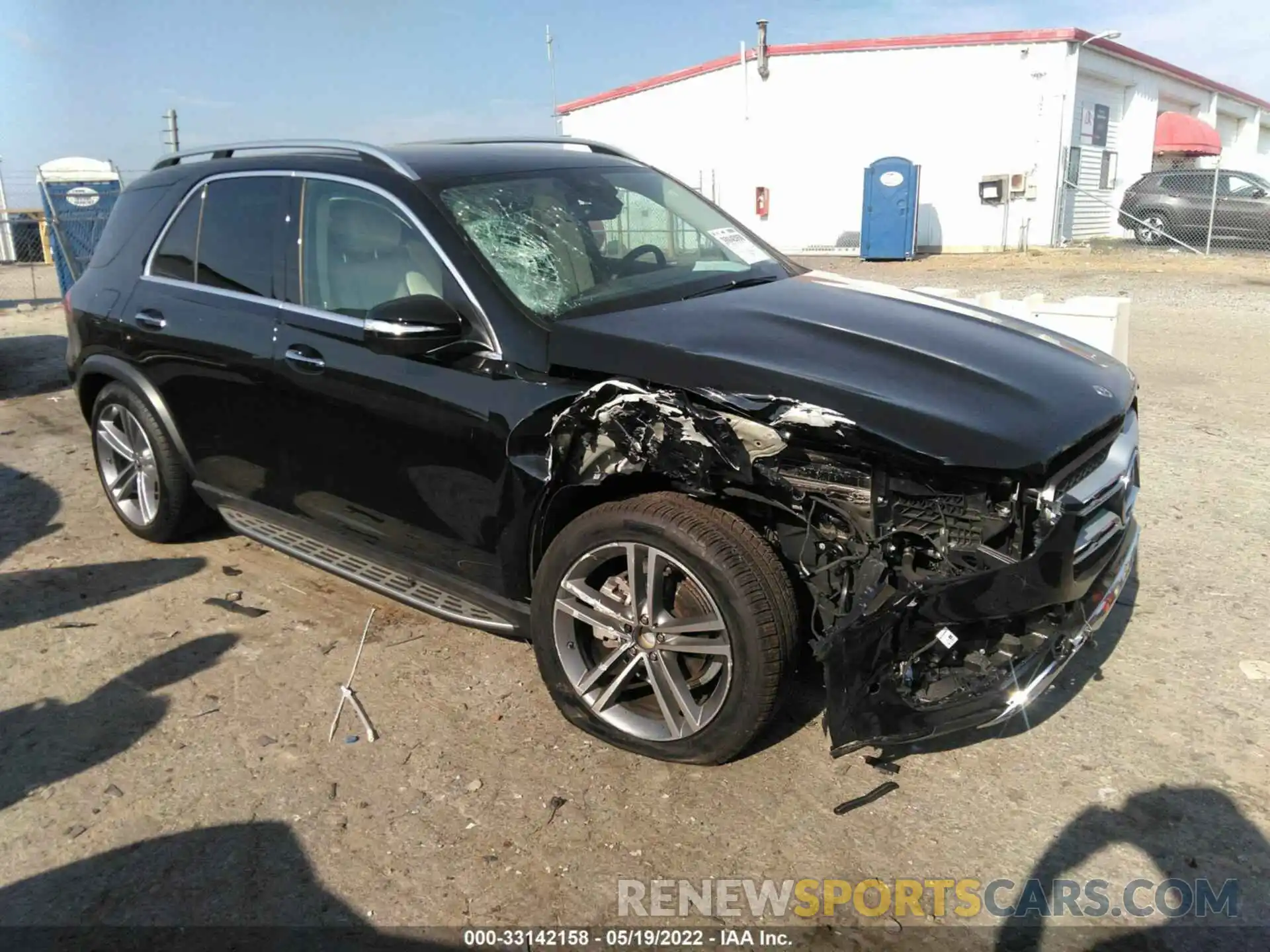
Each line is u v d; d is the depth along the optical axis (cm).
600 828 283
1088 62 2027
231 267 412
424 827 285
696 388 284
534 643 325
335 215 375
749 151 2267
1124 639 375
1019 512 261
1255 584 416
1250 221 1886
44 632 405
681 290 362
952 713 275
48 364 973
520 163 395
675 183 455
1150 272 1596
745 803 292
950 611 263
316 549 413
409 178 360
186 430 441
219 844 281
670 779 303
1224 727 320
